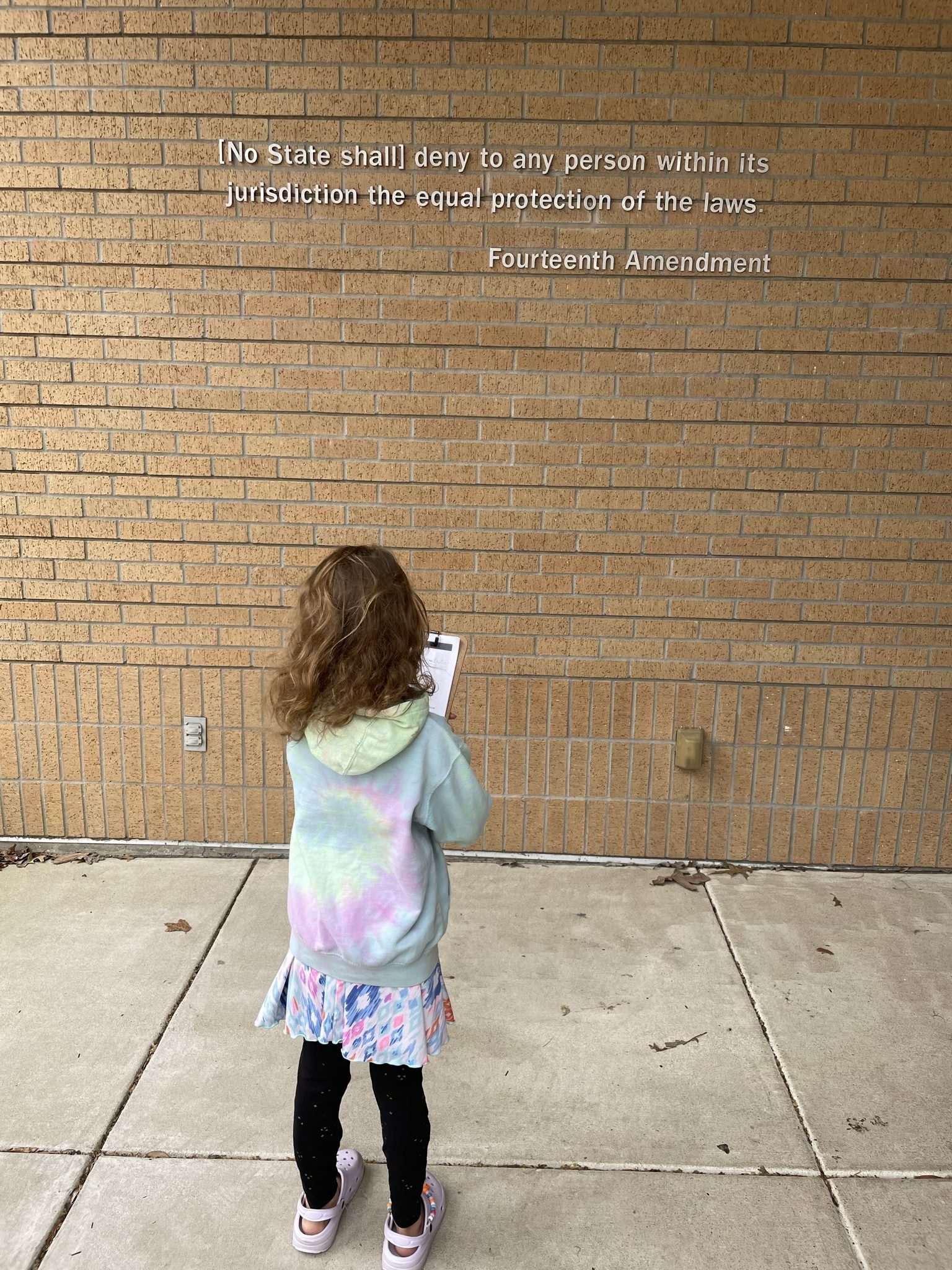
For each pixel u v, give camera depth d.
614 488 4.08
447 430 4.06
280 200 3.90
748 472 4.05
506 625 4.20
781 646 4.18
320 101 3.82
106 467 4.15
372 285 3.95
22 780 4.39
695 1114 2.89
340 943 2.13
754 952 3.70
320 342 4.01
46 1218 2.52
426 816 2.16
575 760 4.29
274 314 3.99
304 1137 2.33
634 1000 3.41
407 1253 2.33
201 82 3.83
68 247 3.97
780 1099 2.96
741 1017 3.32
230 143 3.87
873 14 3.71
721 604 4.16
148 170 3.90
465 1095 2.96
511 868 4.30
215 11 3.77
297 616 2.14
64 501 4.19
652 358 3.98
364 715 2.08
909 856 4.33
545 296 3.94
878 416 4.00
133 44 3.81
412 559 4.17
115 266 3.98
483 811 2.25
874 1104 2.94
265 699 2.29
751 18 3.72
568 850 4.36
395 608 2.10
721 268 3.90
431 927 2.19
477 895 4.08
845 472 4.05
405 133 3.83
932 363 3.96
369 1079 3.06
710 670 4.20
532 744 4.28
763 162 3.82
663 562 4.13
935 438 4.01
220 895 4.06
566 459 4.06
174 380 4.06
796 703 4.22
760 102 3.78
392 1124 2.28
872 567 4.11
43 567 4.24
